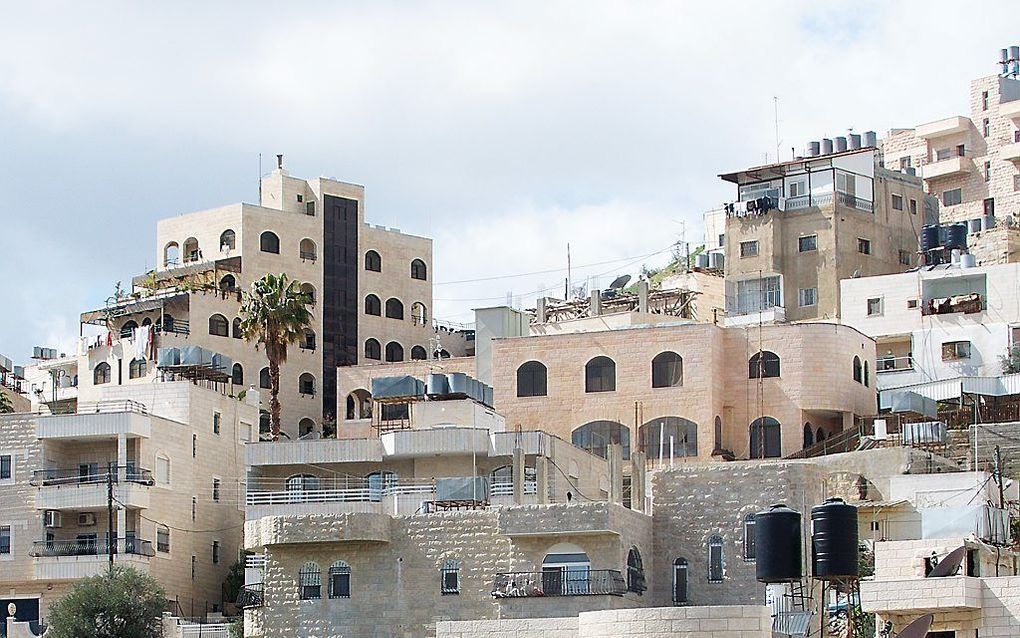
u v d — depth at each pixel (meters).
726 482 100.94
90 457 131.12
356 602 102.88
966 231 162.62
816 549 76.06
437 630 90.00
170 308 172.25
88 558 127.38
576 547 99.75
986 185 197.50
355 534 102.50
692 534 101.12
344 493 125.00
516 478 110.75
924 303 150.00
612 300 168.00
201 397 138.88
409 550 102.69
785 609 93.69
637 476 108.06
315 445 126.44
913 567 90.00
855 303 152.88
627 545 99.56
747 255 163.38
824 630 84.62
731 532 100.19
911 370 148.50
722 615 79.38
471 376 156.88
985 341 146.62
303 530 103.44
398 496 121.56
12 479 130.62
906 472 115.19
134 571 119.75
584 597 98.44
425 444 124.25
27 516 129.62
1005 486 108.88
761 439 140.62
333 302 185.25
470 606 100.94
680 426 140.25
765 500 99.69
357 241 188.75
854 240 162.62
